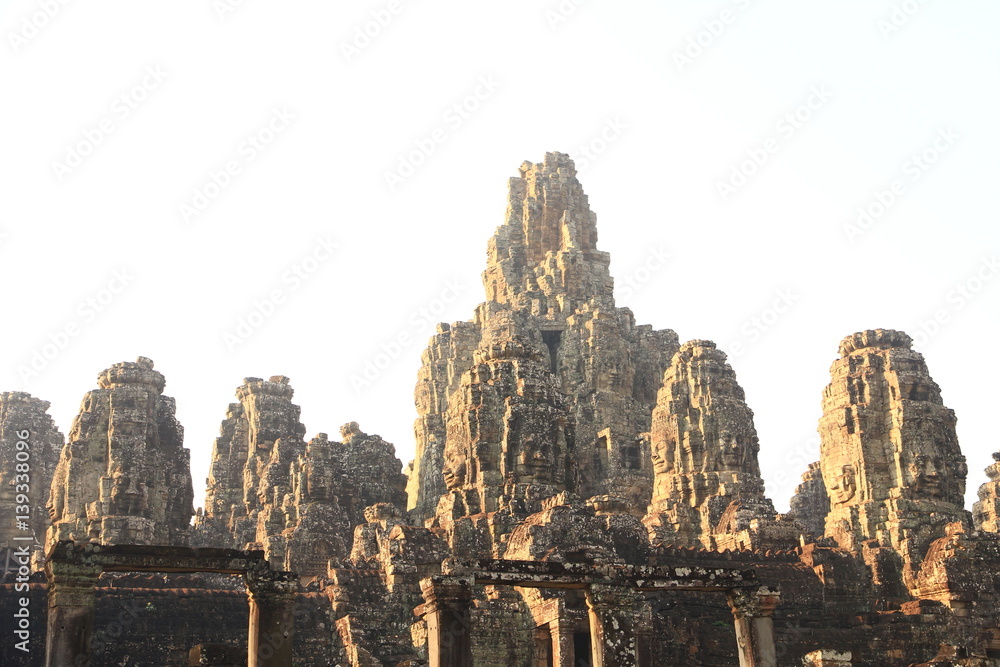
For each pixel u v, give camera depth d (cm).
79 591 3788
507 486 7381
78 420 8169
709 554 7081
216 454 11194
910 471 7450
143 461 8050
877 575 7156
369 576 6719
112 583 6116
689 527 8394
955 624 6681
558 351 11600
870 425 7706
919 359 7838
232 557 4025
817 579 7138
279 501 9294
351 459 9694
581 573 4203
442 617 4000
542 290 12350
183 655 5900
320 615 6431
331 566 6769
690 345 9106
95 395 8275
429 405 12281
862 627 6825
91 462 8069
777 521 7756
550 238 13000
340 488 8825
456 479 7650
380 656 6291
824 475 7950
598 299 12238
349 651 6162
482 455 7544
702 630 6372
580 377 11294
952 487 7512
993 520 9662
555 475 7550
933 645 6619
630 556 6688
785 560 7338
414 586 6644
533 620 5888
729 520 7975
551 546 6362
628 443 10769
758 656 4262
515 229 13200
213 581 6538
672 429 8850
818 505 10825
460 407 7788
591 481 10594
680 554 6969
